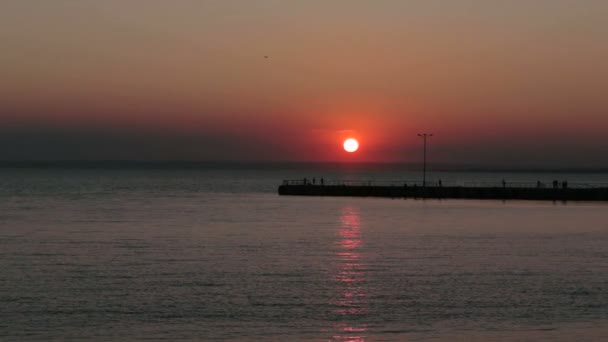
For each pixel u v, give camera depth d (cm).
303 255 6362
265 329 3962
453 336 3841
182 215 10625
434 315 4241
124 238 7581
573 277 5312
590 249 6756
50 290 4819
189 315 4222
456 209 11344
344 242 7262
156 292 4772
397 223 9138
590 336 3828
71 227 8775
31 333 3866
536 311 4319
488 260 6088
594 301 4556
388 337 3831
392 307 4416
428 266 5778
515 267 5738
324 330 3950
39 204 13462
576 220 9462
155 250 6650
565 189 13225
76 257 6197
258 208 11944
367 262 5975
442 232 8131
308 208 11762
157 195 17350
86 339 3769
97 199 15388
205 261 6003
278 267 5716
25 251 6556
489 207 11762
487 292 4806
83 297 4625
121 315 4209
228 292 4788
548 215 10231
